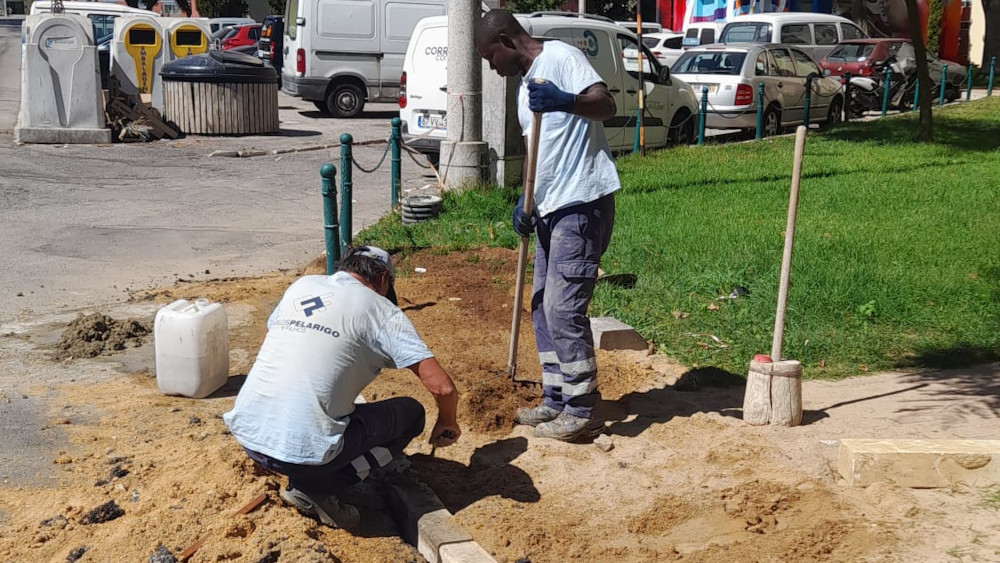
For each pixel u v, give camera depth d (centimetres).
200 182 1245
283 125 1886
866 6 3138
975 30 3462
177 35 1892
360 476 404
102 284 771
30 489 416
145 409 503
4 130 1595
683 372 590
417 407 427
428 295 730
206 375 521
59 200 1101
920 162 1392
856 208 1041
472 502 432
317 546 370
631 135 1472
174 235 954
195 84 1633
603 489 443
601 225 463
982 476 434
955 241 876
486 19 466
